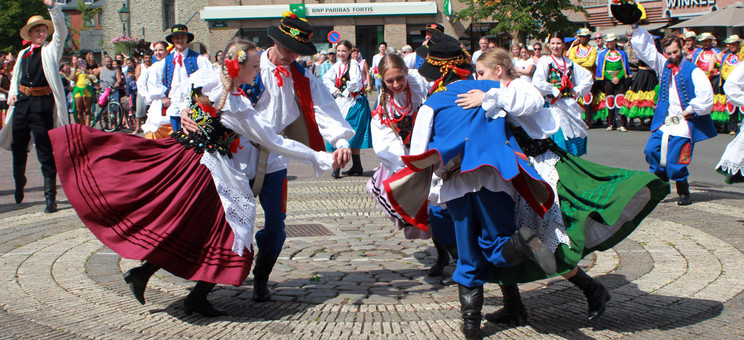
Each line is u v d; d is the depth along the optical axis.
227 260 3.87
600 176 3.62
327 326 3.86
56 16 7.27
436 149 3.45
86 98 17.20
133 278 3.86
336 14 34.25
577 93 7.13
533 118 3.63
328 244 5.83
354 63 9.45
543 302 4.24
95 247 5.76
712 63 13.53
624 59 14.60
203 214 3.89
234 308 4.21
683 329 3.69
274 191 4.30
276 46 4.30
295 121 4.50
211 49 34.66
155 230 3.80
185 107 4.09
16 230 6.45
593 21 30.38
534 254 3.20
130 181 3.85
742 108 6.30
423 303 4.28
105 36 48.03
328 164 4.23
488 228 3.51
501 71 3.81
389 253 5.57
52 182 7.39
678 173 7.02
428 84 4.82
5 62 15.85
